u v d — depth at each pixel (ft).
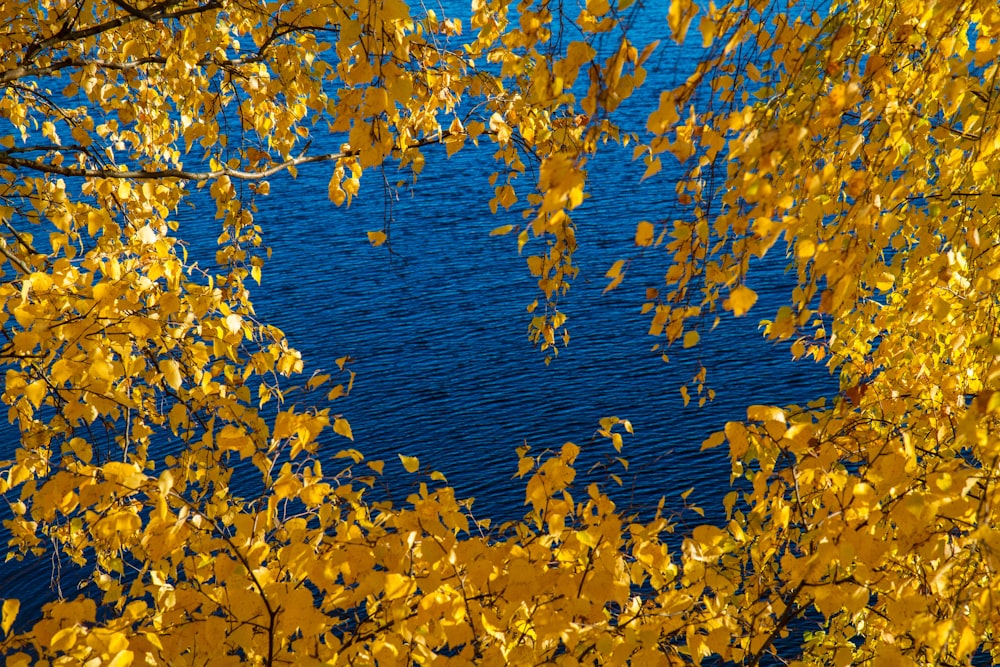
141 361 9.12
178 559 8.75
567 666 7.25
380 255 77.20
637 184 86.58
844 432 8.91
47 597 30.35
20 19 13.76
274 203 90.48
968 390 9.95
